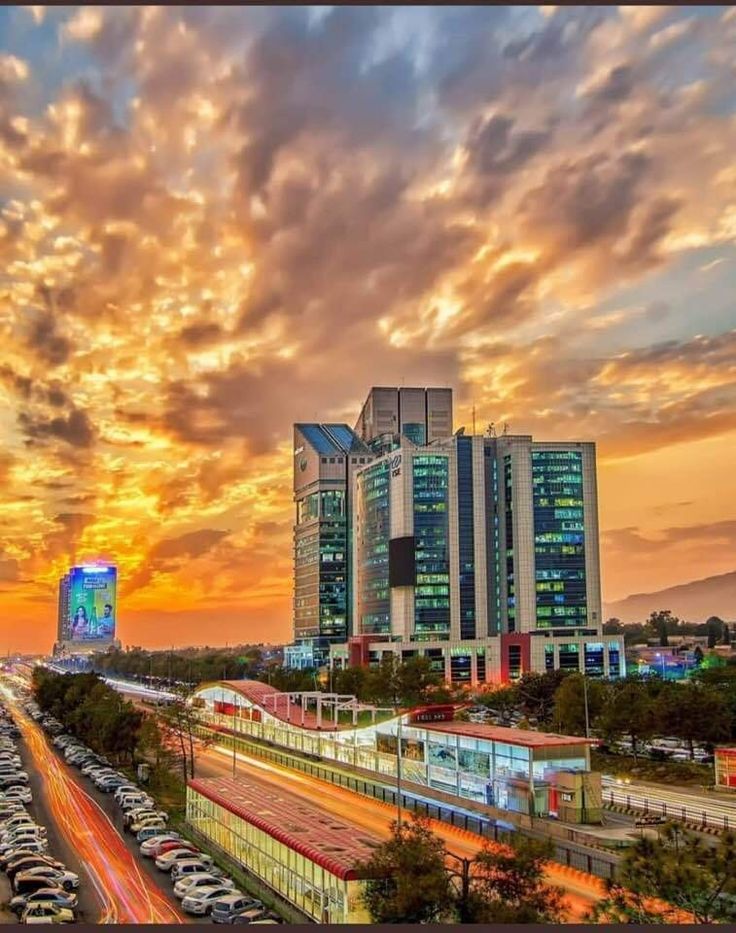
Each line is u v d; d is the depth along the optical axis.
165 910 64.88
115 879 73.69
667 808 93.00
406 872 47.59
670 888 42.12
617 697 135.62
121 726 136.75
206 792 89.44
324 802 104.94
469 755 100.81
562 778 87.62
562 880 65.31
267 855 71.06
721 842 44.38
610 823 85.44
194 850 79.75
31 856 74.69
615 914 42.88
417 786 110.06
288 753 157.38
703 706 123.31
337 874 56.53
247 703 196.62
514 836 64.31
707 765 121.12
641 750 137.25
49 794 115.44
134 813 95.88
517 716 199.50
